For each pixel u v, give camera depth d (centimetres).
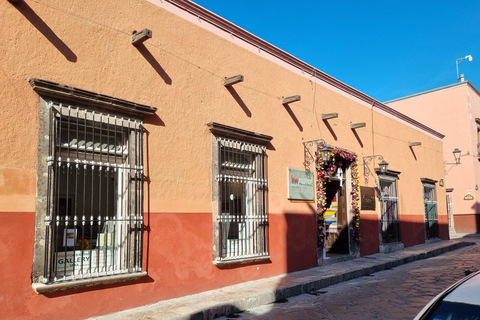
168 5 711
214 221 733
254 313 629
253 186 827
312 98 1053
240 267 775
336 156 1123
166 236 650
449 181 2281
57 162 533
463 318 250
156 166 650
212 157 748
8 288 473
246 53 864
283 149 931
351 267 976
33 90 516
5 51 498
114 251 600
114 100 585
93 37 593
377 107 1371
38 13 535
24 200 495
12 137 493
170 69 697
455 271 986
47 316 500
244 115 838
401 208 1443
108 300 563
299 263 930
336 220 1177
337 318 586
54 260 525
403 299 692
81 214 566
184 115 708
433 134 1805
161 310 582
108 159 570
